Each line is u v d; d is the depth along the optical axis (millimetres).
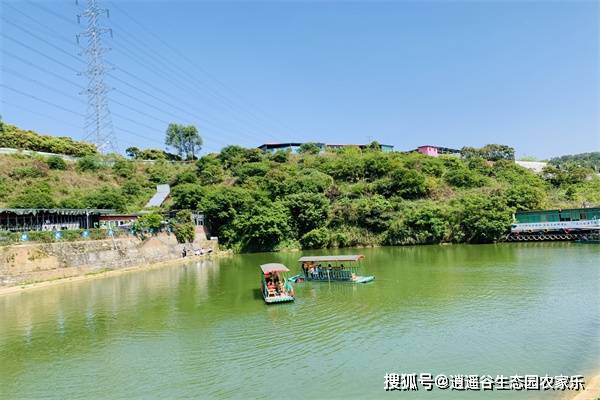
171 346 33125
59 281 61438
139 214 88750
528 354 28641
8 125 124812
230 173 133125
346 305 43156
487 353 29094
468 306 40781
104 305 47188
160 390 25547
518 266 62250
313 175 116250
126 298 50500
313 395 24031
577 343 30219
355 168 125000
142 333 36688
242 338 34188
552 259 67188
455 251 83750
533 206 101000
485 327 34406
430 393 23688
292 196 102000
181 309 44375
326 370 27344
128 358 31016
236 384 25859
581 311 37781
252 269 71188
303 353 30406
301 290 51594
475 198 100938
